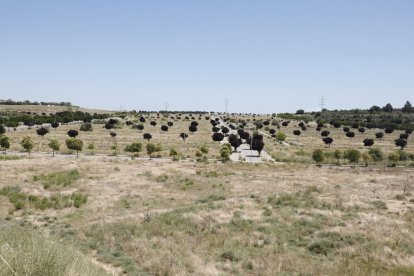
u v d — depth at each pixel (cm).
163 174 4472
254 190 3747
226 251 1812
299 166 6050
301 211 2791
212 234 2153
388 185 4272
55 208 2711
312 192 3666
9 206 2689
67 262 902
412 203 3278
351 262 1744
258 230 2273
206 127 16562
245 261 1697
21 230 1809
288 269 1644
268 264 1677
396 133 14900
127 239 1911
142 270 1469
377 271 1639
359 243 2072
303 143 10706
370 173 5347
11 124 12344
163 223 2292
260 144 7781
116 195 3266
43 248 901
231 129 15275
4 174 3784
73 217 2464
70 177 3891
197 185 3938
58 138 9781
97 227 2131
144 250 1703
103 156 6700
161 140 10462
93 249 1709
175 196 3375
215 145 9550
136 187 3681
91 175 4156
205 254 1794
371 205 3089
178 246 1856
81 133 11831
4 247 867
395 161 6744
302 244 2045
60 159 5375
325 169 5766
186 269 1535
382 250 1934
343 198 3334
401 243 2055
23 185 3362
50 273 812
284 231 2264
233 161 6519
